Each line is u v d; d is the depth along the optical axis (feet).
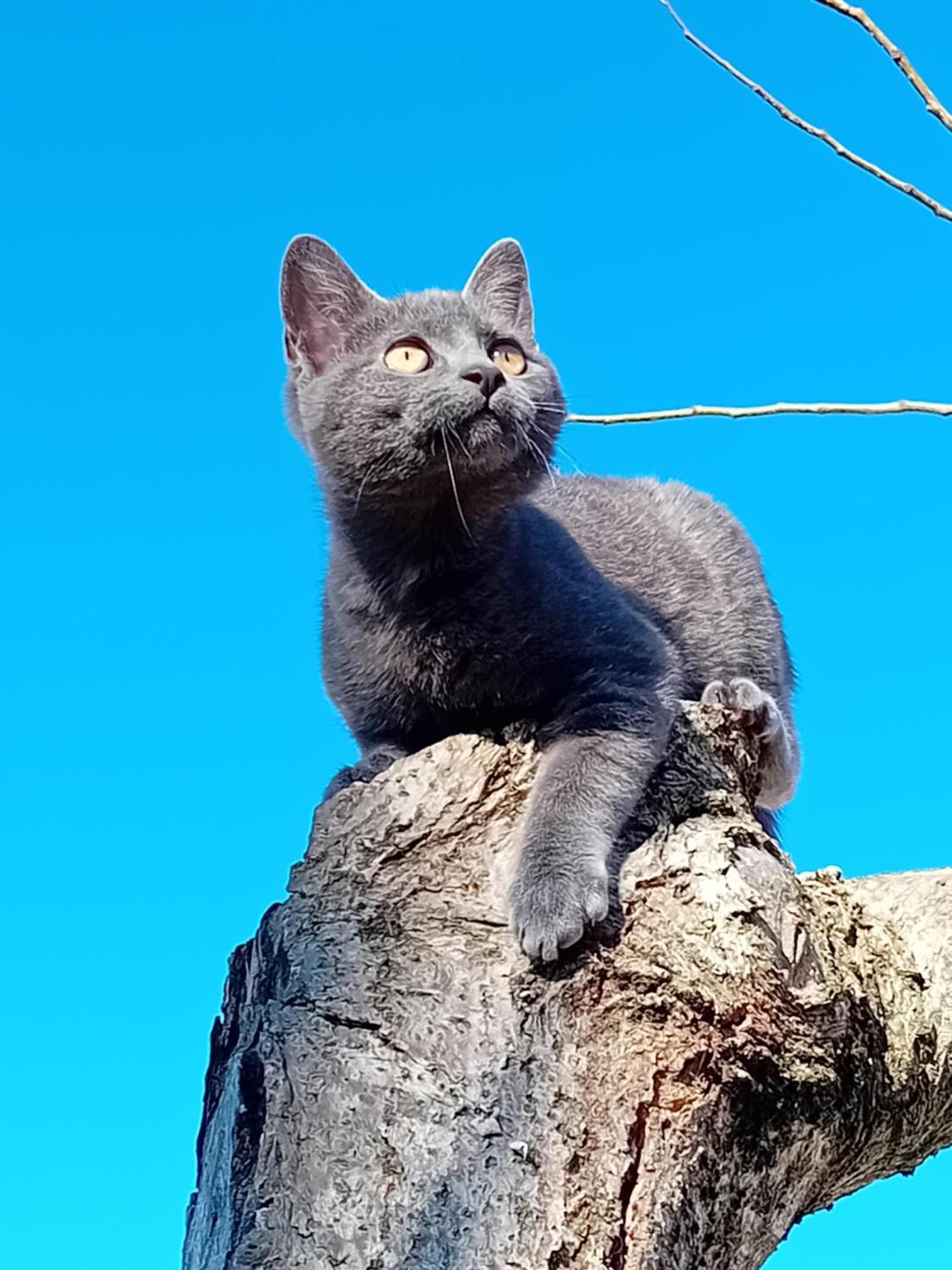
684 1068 1.44
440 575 1.86
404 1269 1.34
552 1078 1.41
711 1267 1.44
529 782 1.63
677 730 1.71
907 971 1.63
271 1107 1.43
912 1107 1.60
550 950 1.45
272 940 1.51
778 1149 1.48
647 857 1.55
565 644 1.85
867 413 1.16
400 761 1.61
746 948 1.47
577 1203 1.36
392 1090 1.40
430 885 1.51
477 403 1.82
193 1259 1.50
